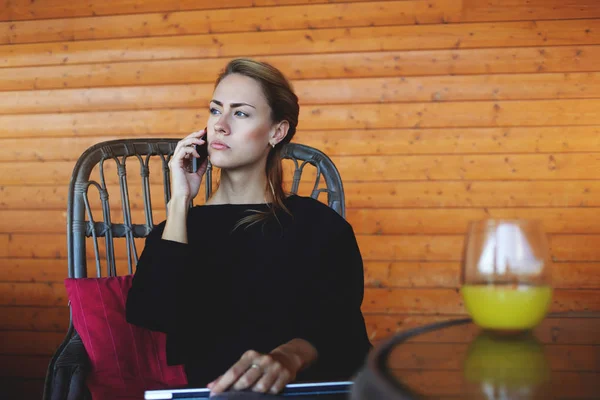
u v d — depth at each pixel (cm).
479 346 71
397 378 57
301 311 131
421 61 277
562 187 271
